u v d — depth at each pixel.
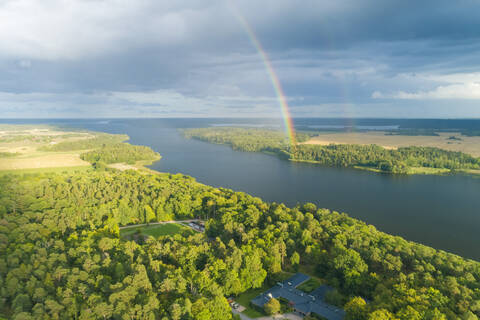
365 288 127.69
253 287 131.75
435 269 135.25
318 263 146.88
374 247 151.12
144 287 113.00
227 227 177.88
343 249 145.25
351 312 106.06
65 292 106.50
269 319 114.56
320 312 115.19
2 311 105.94
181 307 101.88
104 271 125.00
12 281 112.00
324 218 195.50
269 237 163.12
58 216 181.50
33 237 150.25
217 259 134.88
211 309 104.94
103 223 190.12
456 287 115.88
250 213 196.88
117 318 99.00
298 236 169.88
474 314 102.12
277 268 138.25
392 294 114.56
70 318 100.12
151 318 97.50
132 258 133.88
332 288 132.88
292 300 123.88
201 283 120.31
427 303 104.75
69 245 148.00
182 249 142.50
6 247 140.62
